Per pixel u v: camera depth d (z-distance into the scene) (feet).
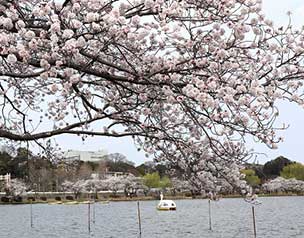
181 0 20.45
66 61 19.06
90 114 24.18
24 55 18.35
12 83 26.27
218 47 20.49
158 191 300.81
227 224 154.71
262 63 20.58
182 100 19.26
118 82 23.04
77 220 178.29
